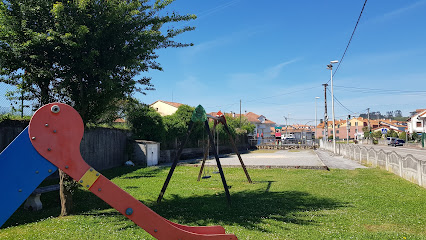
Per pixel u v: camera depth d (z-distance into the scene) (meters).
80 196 9.67
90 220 6.93
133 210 3.50
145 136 23.00
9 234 5.88
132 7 7.52
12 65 6.77
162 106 46.75
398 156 14.27
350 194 9.88
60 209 8.09
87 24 7.04
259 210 7.81
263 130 98.88
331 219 6.89
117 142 19.52
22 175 3.02
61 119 3.21
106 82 6.96
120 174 15.81
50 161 3.14
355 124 114.06
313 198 9.29
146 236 5.74
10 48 6.60
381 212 7.50
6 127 10.52
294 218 7.02
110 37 7.38
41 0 6.65
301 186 11.55
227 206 8.30
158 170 17.53
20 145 3.04
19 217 7.22
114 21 7.18
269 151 44.59
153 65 9.20
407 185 11.47
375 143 64.94
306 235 5.73
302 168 17.58
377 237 5.59
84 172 3.29
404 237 5.58
